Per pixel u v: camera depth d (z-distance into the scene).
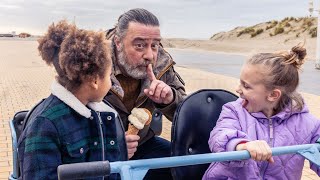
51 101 1.87
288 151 1.93
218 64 19.97
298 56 2.23
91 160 1.91
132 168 1.64
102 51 1.84
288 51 2.25
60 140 1.82
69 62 1.81
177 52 33.09
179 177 2.42
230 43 44.59
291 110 2.29
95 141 1.92
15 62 21.02
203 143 2.49
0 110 7.96
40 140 1.79
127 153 2.18
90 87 1.87
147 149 2.86
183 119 2.44
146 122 2.46
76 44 1.81
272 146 2.22
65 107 1.86
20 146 1.87
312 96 9.77
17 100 9.12
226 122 2.29
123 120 2.63
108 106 2.08
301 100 2.32
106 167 1.56
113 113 2.03
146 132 2.74
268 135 2.25
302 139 2.28
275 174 2.23
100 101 1.98
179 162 1.73
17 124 2.38
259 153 1.86
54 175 1.77
